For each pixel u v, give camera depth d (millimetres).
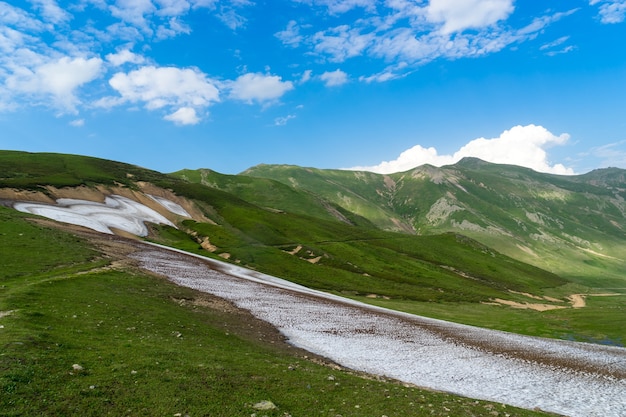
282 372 25953
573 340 64562
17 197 126188
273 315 54844
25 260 55781
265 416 18156
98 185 178750
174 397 18875
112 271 58844
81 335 27031
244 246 144750
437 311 92062
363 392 24000
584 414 27109
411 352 42594
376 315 68188
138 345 26734
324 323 54344
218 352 28953
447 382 32375
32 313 29516
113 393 18500
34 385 17750
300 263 136375
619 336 68438
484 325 76438
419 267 169625
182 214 192875
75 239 79875
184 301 50312
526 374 37156
